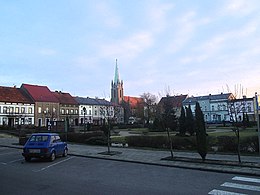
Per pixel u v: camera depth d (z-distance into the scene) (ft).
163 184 28.76
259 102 40.75
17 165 43.06
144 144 68.44
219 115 284.82
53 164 44.21
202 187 27.35
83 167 41.11
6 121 205.98
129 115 330.34
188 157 47.70
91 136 84.74
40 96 238.07
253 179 31.42
